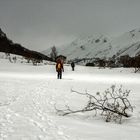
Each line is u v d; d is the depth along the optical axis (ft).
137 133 15.25
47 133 14.62
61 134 14.49
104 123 18.38
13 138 13.38
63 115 20.48
